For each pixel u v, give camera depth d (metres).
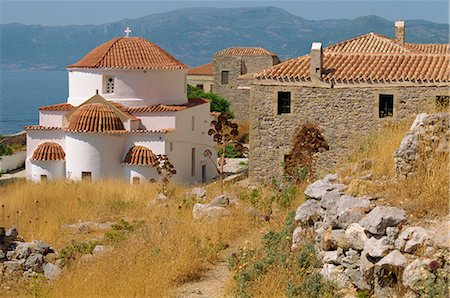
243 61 78.12
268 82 35.06
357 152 21.52
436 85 32.56
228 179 44.03
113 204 29.19
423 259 10.64
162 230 20.42
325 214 13.55
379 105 33.47
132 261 16.67
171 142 46.12
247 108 77.50
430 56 35.06
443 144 13.77
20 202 29.48
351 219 12.38
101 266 16.47
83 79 48.75
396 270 10.87
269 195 26.05
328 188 14.23
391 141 16.86
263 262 14.31
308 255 13.60
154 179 43.44
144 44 51.12
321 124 34.34
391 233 11.28
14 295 16.02
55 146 47.62
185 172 48.66
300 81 34.56
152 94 48.81
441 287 10.15
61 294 14.98
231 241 20.05
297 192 24.05
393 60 35.12
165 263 16.38
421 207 11.95
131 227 23.41
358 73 34.09
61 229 24.98
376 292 11.14
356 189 13.47
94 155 44.88
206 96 73.12
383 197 12.93
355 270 11.86
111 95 47.94
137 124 46.72
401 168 13.86
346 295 11.70
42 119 48.66
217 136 33.50
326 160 34.16
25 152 63.25
